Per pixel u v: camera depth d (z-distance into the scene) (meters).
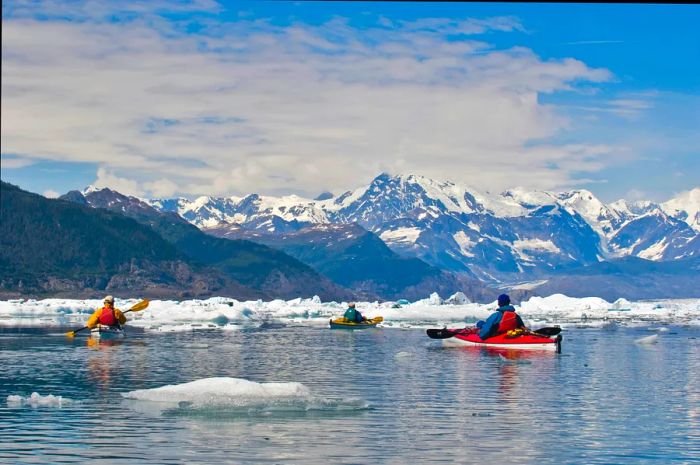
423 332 59.91
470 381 29.02
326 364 34.78
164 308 101.12
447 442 18.66
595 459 17.33
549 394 25.86
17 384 27.58
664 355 40.16
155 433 19.12
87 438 18.64
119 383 28.00
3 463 16.72
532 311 130.62
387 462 16.98
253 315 93.56
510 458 17.36
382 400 24.42
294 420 20.67
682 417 21.80
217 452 17.56
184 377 29.77
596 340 52.53
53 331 58.16
